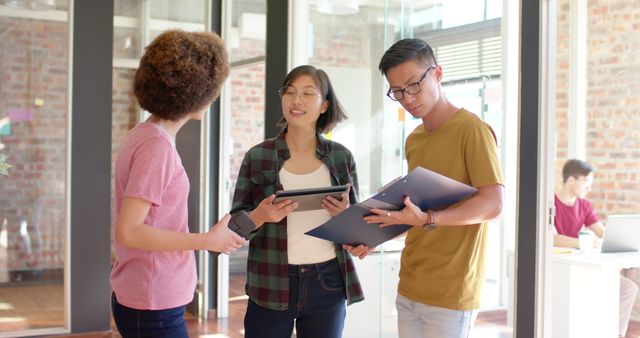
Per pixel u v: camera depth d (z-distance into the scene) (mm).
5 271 5035
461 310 2398
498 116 4645
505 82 4641
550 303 3205
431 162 2451
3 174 5066
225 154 6102
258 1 5574
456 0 4453
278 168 2744
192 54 2020
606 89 5984
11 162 5070
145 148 1978
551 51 3195
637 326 5652
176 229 2055
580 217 5355
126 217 1934
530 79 3219
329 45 4492
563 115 6242
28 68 5051
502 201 2307
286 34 4527
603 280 4625
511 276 4645
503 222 4793
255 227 2285
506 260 4742
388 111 4227
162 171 1980
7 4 5008
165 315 2049
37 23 5043
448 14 4441
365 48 4363
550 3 3191
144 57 2041
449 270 2400
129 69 7773
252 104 8836
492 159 2316
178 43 2014
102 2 5078
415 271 2482
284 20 4539
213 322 5969
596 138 6059
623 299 5297
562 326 4574
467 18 4496
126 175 2004
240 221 2266
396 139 4180
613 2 5922
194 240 1997
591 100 6098
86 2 5039
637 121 5762
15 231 5070
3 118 5043
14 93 5055
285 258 2676
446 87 4383
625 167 5852
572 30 6168
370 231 2393
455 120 2416
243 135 8812
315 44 4543
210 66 2047
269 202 2430
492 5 4570
